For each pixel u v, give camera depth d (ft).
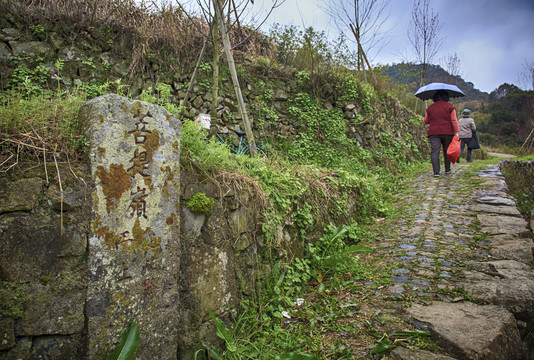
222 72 23.34
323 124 27.66
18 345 5.33
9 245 5.32
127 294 6.41
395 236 14.61
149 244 6.79
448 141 25.23
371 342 7.98
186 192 7.93
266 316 9.21
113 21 19.47
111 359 5.94
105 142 6.21
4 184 5.37
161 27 21.30
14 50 16.84
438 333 7.74
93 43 18.75
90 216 5.99
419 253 12.46
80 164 6.04
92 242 5.99
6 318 5.24
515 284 9.49
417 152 38.81
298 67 29.86
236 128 23.21
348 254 12.39
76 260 5.87
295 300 10.30
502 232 13.38
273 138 24.85
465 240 13.21
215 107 18.56
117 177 6.36
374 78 35.73
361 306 9.56
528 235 13.14
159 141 7.07
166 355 6.95
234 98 23.53
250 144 16.65
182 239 7.73
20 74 16.60
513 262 10.93
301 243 12.19
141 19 21.18
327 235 12.92
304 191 12.94
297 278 10.77
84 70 18.31
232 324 8.64
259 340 8.52
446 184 22.62
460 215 16.15
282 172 12.95
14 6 17.04
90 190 6.03
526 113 95.20
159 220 7.00
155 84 20.30
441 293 9.62
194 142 8.71
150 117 6.92
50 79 17.31
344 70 32.07
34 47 17.25
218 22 18.63
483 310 8.54
